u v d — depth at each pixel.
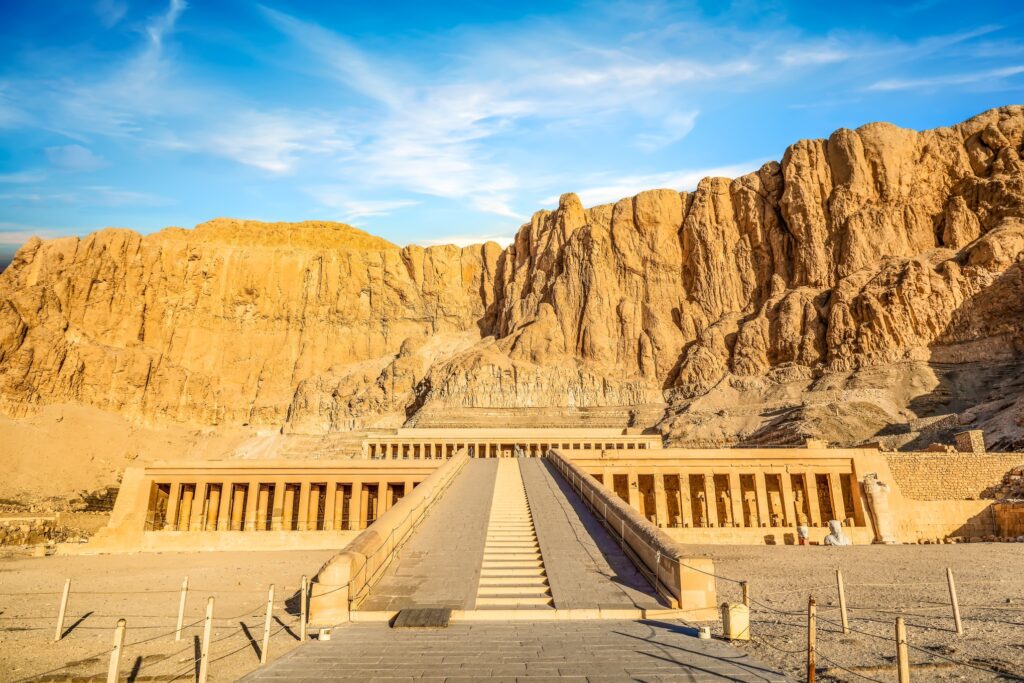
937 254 89.81
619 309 117.44
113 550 39.78
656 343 111.94
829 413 73.25
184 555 37.69
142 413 125.56
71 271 130.12
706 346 104.06
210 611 13.23
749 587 22.95
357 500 41.59
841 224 100.50
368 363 144.50
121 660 15.31
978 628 15.72
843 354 86.19
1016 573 24.33
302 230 184.00
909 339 82.31
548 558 20.73
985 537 38.81
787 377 89.94
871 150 101.62
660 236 121.00
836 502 39.97
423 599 17.20
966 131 100.75
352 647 13.16
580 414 101.38
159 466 42.38
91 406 118.31
